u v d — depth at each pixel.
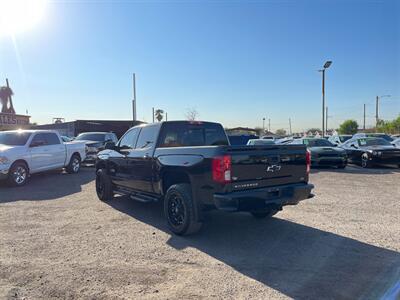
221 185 4.83
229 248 4.99
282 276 4.02
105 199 8.41
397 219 6.45
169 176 6.01
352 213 6.93
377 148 15.56
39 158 11.85
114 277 4.01
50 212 7.29
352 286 3.75
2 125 42.47
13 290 3.69
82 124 31.50
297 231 5.77
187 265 4.37
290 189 5.43
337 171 14.45
